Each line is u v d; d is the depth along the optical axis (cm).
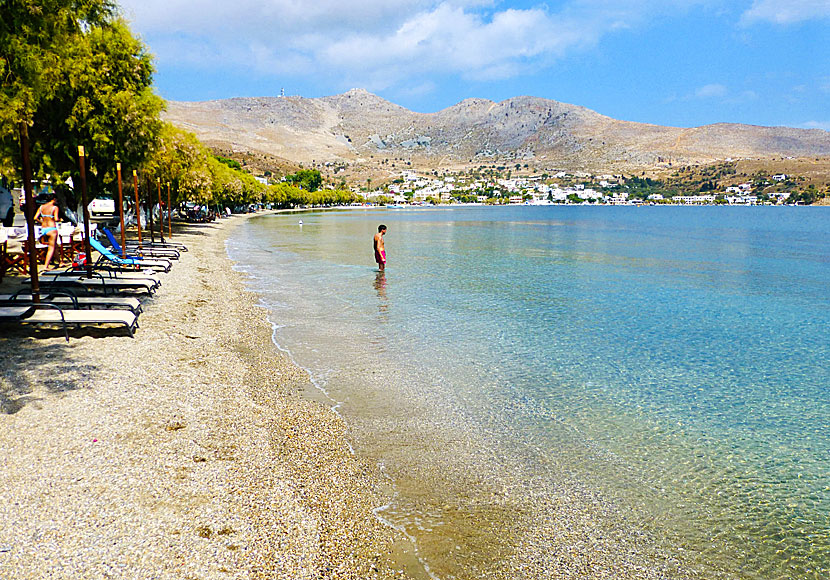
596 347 1232
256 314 1463
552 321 1484
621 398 910
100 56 2155
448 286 2044
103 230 1936
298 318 1434
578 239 5109
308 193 17125
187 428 690
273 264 2647
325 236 4812
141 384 823
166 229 4819
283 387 901
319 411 806
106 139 2147
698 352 1212
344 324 1378
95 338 1045
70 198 2638
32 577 391
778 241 5072
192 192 4631
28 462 557
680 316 1603
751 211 18638
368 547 491
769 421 826
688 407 878
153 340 1076
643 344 1271
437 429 761
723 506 588
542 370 1048
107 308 1238
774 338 1352
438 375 995
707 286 2208
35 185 2295
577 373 1038
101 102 2112
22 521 456
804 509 585
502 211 18875
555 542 514
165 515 493
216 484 561
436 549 495
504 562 482
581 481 632
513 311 1608
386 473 632
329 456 664
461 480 623
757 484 637
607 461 684
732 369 1089
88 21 1572
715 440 755
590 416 829
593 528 540
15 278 1502
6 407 691
